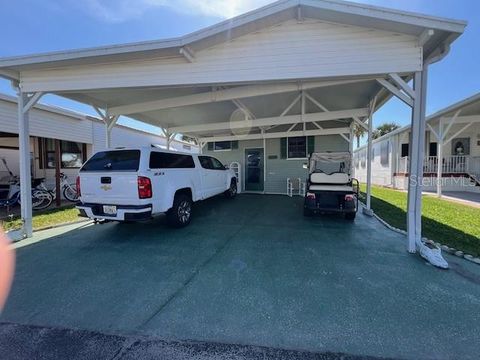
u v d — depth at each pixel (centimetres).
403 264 373
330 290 296
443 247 438
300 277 331
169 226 588
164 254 416
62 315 253
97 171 501
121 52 445
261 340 214
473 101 880
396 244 463
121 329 231
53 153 1155
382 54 416
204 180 719
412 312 252
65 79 511
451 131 1402
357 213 745
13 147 1115
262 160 1264
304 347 206
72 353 202
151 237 511
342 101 805
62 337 221
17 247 459
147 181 477
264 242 475
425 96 420
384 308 259
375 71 419
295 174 1211
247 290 298
